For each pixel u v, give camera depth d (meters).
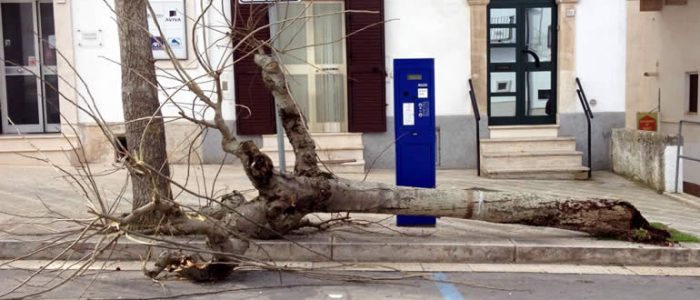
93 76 10.73
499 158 10.41
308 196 6.29
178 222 5.54
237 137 10.90
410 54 10.96
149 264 6.29
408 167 7.05
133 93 6.64
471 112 11.06
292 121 6.52
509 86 11.39
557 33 11.19
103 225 5.72
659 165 9.37
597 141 11.20
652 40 13.04
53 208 7.81
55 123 11.39
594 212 6.66
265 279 5.84
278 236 6.50
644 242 6.58
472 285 5.73
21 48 11.34
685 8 11.64
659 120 12.41
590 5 10.99
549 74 11.38
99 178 9.73
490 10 11.23
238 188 9.07
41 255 6.41
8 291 5.45
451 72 11.00
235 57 10.63
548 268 6.30
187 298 5.32
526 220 6.66
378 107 10.90
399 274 6.05
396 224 7.25
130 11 6.65
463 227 7.23
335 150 10.67
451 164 11.14
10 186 9.02
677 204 8.68
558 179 10.33
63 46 10.66
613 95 11.15
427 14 10.91
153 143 6.63
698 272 6.23
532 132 11.12
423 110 7.01
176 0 10.52
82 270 5.61
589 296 5.47
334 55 11.05
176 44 10.58
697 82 11.41
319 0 10.76
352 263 6.35
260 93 10.78
